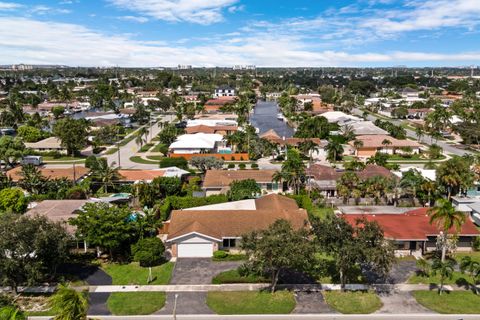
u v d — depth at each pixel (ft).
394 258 146.00
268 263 142.82
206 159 334.24
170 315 141.90
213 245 187.52
